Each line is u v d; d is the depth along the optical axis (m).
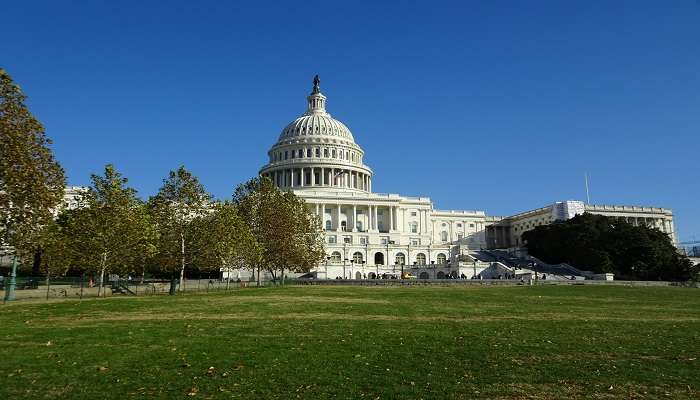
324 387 19.81
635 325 37.78
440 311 47.09
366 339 29.89
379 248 181.88
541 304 56.78
